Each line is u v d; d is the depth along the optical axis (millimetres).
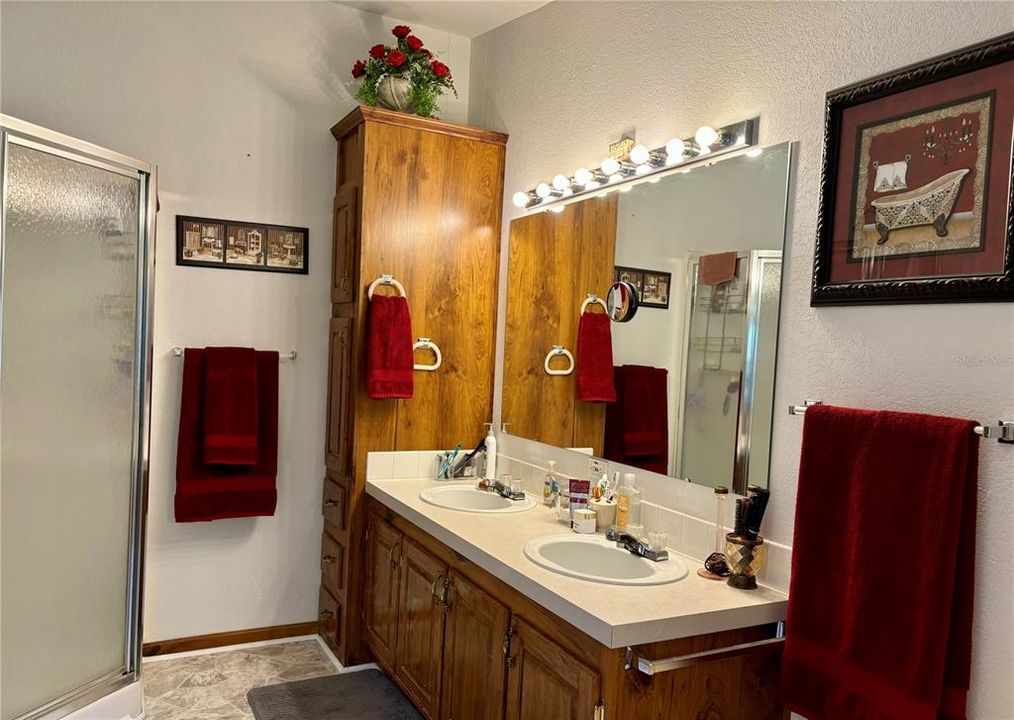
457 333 3180
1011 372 1387
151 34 2945
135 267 2461
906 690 1444
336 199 3219
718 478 2012
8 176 2018
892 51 1618
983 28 1446
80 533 2309
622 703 1603
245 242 3137
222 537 3164
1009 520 1383
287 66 3184
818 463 1656
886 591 1497
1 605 2070
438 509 2537
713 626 1665
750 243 1942
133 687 2531
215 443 2957
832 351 1728
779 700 1736
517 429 3027
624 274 2410
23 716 2150
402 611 2672
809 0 1817
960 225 1470
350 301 3053
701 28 2158
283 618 3303
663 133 2299
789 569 1809
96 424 2342
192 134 3031
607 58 2574
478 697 2129
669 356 2201
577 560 2189
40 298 2135
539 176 2967
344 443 3070
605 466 2465
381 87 3004
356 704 2756
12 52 2727
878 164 1632
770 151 1893
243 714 2646
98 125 2869
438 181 3104
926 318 1531
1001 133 1403
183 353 3035
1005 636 1389
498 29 3301
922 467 1451
